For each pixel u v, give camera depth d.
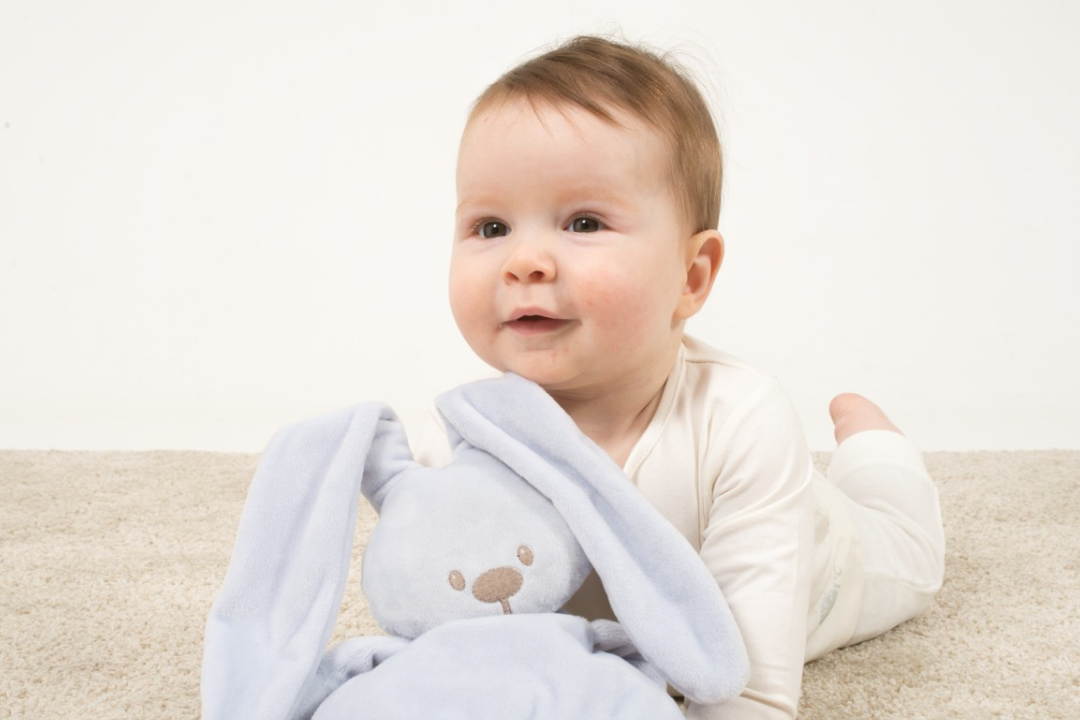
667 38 2.66
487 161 0.88
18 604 1.24
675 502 0.98
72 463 1.88
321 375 2.66
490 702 0.72
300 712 0.81
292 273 2.72
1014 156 2.64
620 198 0.86
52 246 2.73
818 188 2.65
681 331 0.99
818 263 2.66
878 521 1.22
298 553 0.86
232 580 0.85
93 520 1.56
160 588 1.30
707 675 0.80
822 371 2.59
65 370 2.70
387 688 0.73
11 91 2.72
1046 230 2.65
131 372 2.69
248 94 2.71
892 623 1.19
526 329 0.88
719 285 2.66
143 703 1.02
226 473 1.82
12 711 1.00
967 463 1.86
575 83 0.88
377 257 2.71
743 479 0.93
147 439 2.23
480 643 0.76
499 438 0.88
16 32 2.72
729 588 0.91
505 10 2.69
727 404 0.97
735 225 2.65
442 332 2.71
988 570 1.36
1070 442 2.15
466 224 0.91
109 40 2.72
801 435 0.97
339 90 2.71
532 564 0.82
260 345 2.71
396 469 0.92
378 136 2.71
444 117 2.70
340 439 0.90
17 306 2.74
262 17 2.71
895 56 2.65
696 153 0.94
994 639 1.16
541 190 0.86
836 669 1.10
